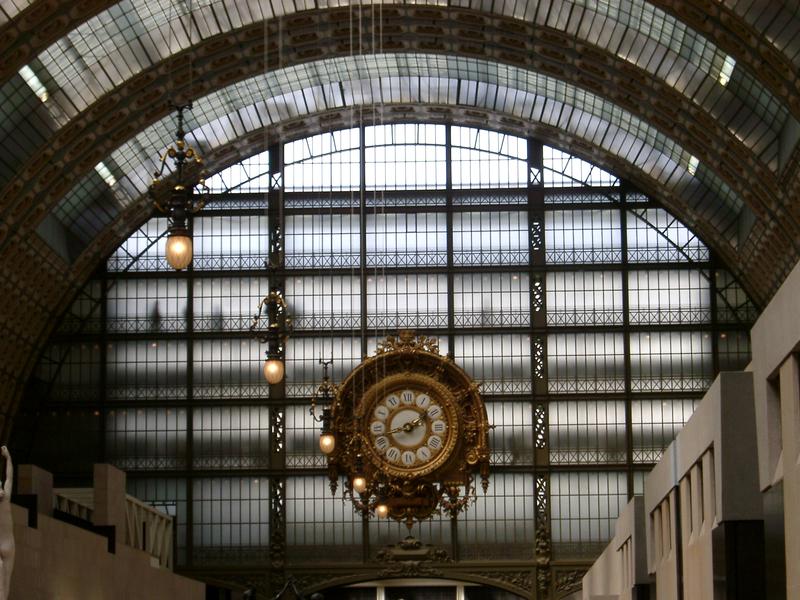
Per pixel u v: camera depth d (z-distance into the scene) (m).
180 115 26.97
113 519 47.75
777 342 25.23
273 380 38.50
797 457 24.09
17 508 34.97
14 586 34.22
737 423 28.69
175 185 26.16
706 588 31.78
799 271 23.34
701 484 33.78
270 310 39.31
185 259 25.48
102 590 42.88
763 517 28.20
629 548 49.66
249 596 39.62
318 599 36.94
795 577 23.94
